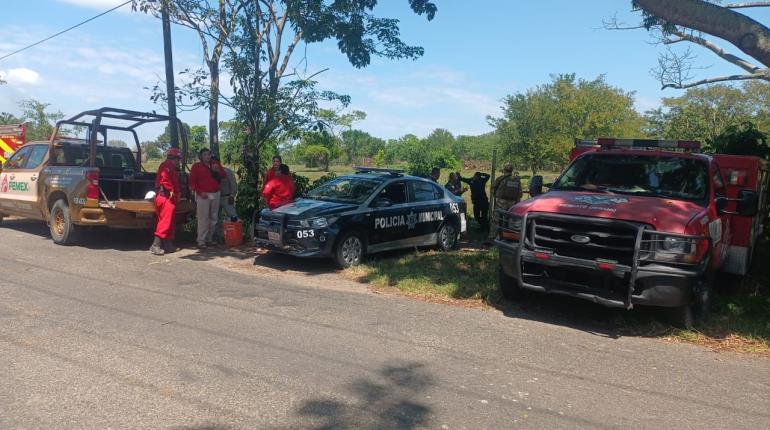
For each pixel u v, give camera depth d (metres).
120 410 3.93
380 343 5.57
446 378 4.70
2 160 15.72
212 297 7.20
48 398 4.09
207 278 8.37
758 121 28.91
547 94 30.61
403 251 11.16
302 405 4.09
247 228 12.34
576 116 28.84
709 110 35.47
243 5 12.09
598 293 6.09
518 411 4.12
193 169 10.80
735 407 4.34
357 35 11.98
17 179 12.09
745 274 8.32
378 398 4.26
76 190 10.40
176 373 4.61
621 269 5.85
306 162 52.88
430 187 11.26
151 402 4.07
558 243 6.30
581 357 5.38
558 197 6.84
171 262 9.52
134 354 5.02
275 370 4.75
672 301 5.82
